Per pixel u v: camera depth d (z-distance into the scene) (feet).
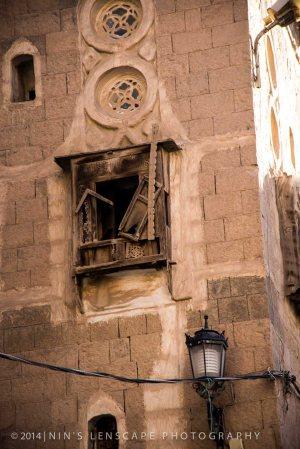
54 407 108.58
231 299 108.17
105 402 107.86
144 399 107.24
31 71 119.14
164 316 108.88
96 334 109.70
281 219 115.75
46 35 118.21
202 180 111.55
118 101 115.34
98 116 114.83
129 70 115.65
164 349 108.17
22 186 114.83
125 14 117.39
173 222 110.93
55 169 114.52
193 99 113.60
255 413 104.68
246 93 112.98
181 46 115.14
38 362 104.94
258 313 107.24
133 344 108.78
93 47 116.88
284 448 104.37
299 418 109.40
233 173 111.24
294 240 115.03
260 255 108.78
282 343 110.01
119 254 109.50
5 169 115.55
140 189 110.11
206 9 115.65
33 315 111.24
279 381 105.91
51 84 116.78
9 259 113.09
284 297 113.29
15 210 114.32
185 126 112.98
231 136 112.06
